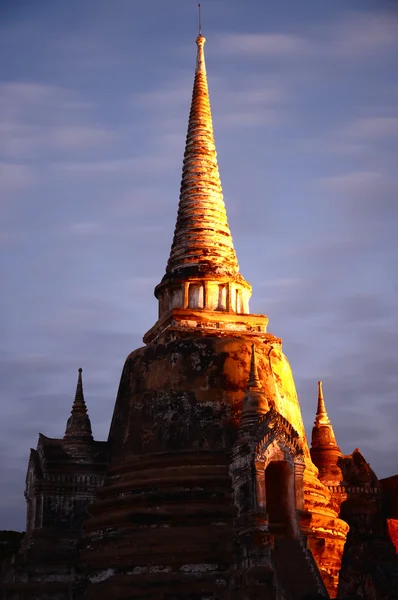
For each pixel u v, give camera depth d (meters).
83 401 66.62
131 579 57.22
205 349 64.19
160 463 61.06
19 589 60.38
